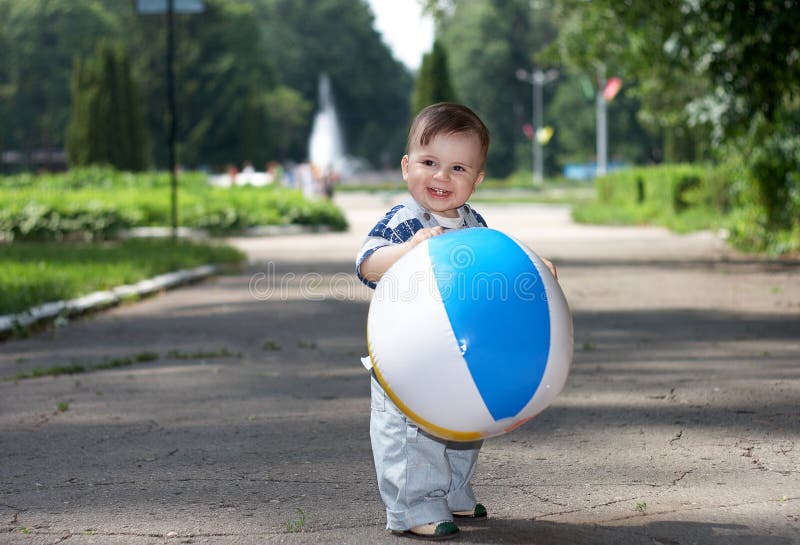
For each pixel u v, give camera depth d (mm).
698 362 8219
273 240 25797
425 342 3562
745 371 7777
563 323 3670
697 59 17000
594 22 19188
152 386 7574
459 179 3883
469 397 3559
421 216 4000
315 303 13047
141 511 4465
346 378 7828
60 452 5582
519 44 118250
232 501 4598
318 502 4566
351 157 142000
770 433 5797
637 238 24547
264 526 4234
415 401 3619
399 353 3605
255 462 5289
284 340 9953
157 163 95000
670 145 47000
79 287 13000
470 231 3771
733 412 6348
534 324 3590
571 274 15914
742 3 14688
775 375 7594
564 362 3656
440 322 3561
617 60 19688
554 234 26578
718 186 29750
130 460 5379
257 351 9281
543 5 21016
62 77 104188
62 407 6730
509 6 118000
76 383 7684
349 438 5805
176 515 4398
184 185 39438
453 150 3859
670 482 4836
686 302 12375
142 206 27438
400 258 3766
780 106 16578
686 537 4051
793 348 8883
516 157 115688
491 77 116750
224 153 96312
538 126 92938
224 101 95500
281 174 58219
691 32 16625
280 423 6230
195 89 94875
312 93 139125
